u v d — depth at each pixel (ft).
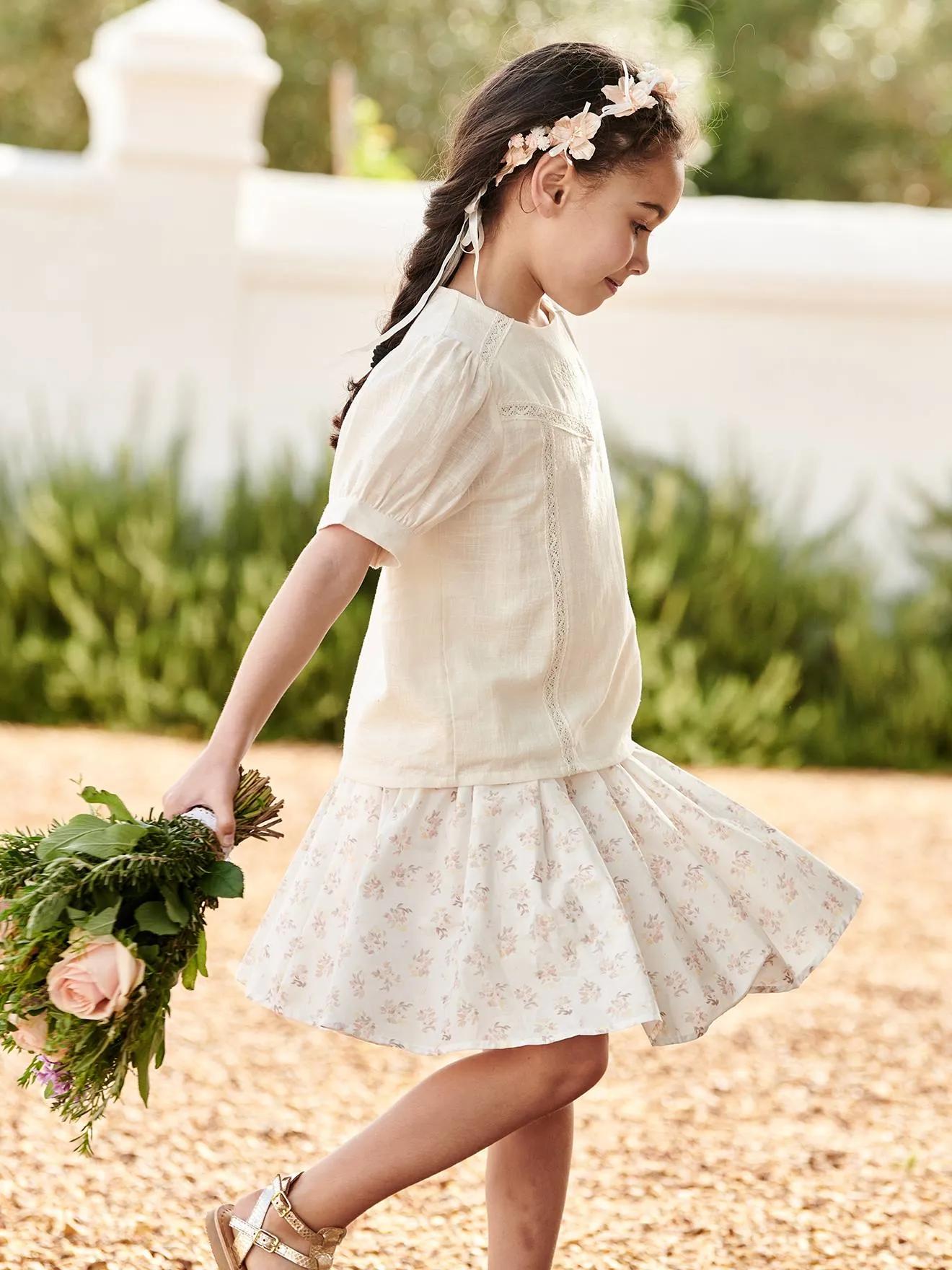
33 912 5.80
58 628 24.79
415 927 6.45
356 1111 10.45
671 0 49.34
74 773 19.97
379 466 6.32
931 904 16.55
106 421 26.43
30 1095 10.25
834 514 27.45
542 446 6.68
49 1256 8.00
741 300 27.20
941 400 27.53
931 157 51.98
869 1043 12.14
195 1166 9.34
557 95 6.69
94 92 27.53
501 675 6.59
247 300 26.58
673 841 6.81
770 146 51.67
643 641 24.66
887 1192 9.27
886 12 50.67
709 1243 8.56
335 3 46.06
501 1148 7.12
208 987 12.80
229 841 6.23
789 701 25.67
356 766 6.82
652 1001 6.02
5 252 26.17
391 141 45.44
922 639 25.93
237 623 23.88
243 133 26.37
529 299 6.98
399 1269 8.12
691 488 26.37
